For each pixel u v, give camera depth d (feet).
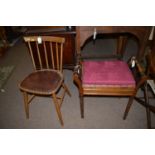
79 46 5.04
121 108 5.48
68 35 5.33
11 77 7.08
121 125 4.91
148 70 4.62
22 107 5.65
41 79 4.58
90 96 5.93
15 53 9.04
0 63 8.13
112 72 4.39
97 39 10.00
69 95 5.90
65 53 5.92
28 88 4.29
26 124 5.06
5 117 5.32
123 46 7.22
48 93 4.17
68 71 7.27
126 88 4.24
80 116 5.24
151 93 5.75
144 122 4.98
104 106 5.57
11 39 10.36
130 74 4.35
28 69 7.60
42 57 6.01
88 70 4.49
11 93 6.24
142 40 5.06
